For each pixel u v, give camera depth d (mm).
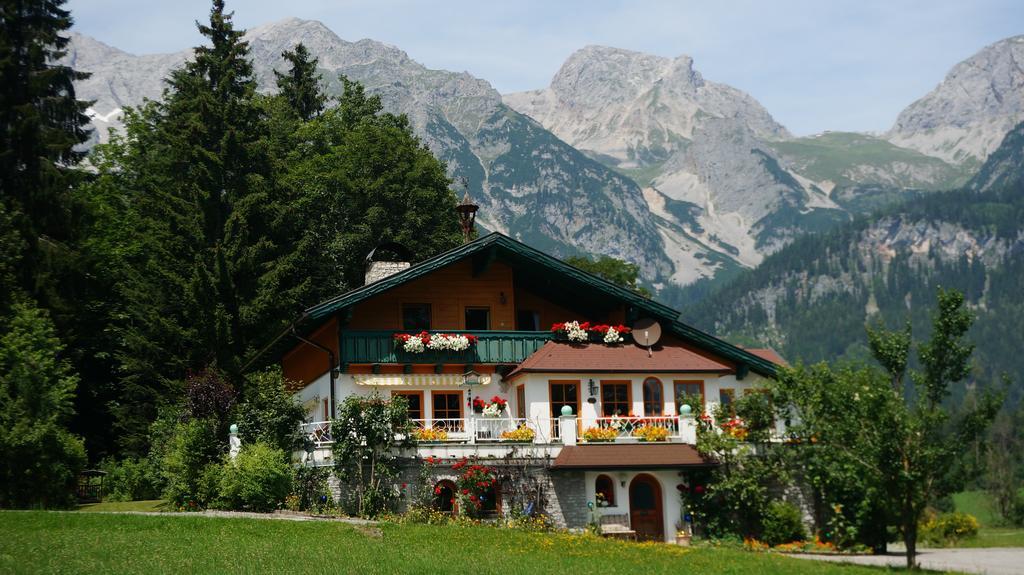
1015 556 36031
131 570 23438
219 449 38500
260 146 55750
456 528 31953
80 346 55688
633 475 37500
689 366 40094
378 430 34625
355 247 61562
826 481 35719
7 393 39156
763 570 27688
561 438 37094
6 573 22797
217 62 59375
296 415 37906
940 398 29844
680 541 36219
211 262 52031
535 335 40750
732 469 37688
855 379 32188
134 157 64312
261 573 23453
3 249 49656
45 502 37656
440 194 67125
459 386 40062
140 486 43844
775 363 41906
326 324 40750
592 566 26766
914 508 29844
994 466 87438
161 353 51094
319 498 35156
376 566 24734
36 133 53969
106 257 58188
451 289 41219
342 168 64625
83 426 55719
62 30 59438
